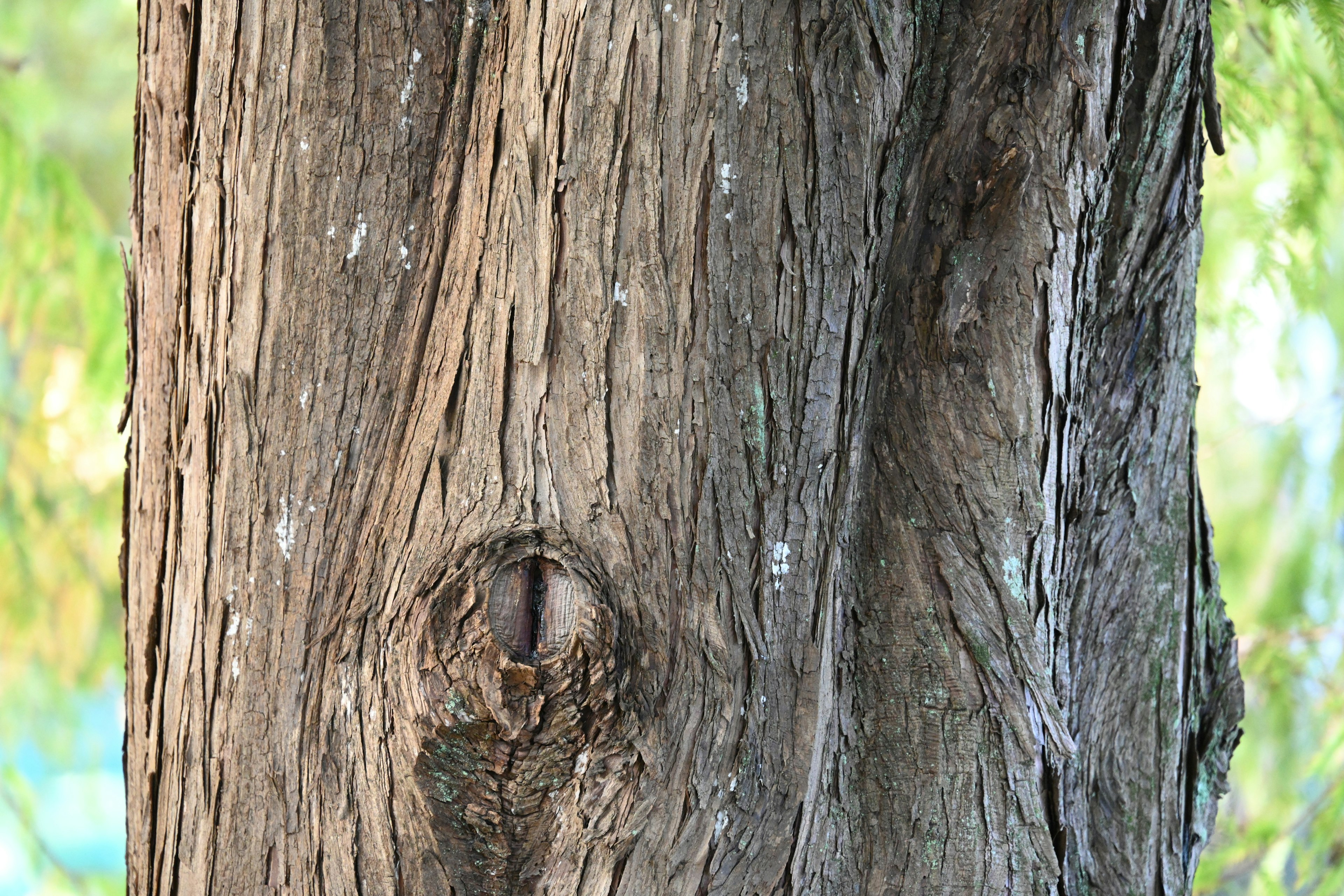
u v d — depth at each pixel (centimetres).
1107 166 424
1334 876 655
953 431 423
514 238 408
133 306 427
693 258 407
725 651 409
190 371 418
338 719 409
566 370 407
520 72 409
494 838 407
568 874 407
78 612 955
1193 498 443
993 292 421
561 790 406
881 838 423
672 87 406
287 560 411
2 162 789
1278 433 869
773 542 411
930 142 422
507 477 407
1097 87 420
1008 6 420
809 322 411
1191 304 440
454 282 411
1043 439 423
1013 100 420
